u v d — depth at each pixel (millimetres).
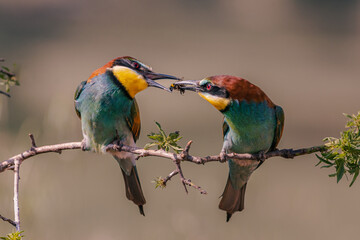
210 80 6609
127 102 6723
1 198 8797
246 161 6906
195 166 12000
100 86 6664
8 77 6375
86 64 21078
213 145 14359
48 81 18781
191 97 19016
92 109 6680
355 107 19453
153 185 11031
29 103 16266
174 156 5219
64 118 9984
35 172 9523
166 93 19156
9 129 11828
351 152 5289
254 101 6582
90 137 6824
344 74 22953
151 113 17109
